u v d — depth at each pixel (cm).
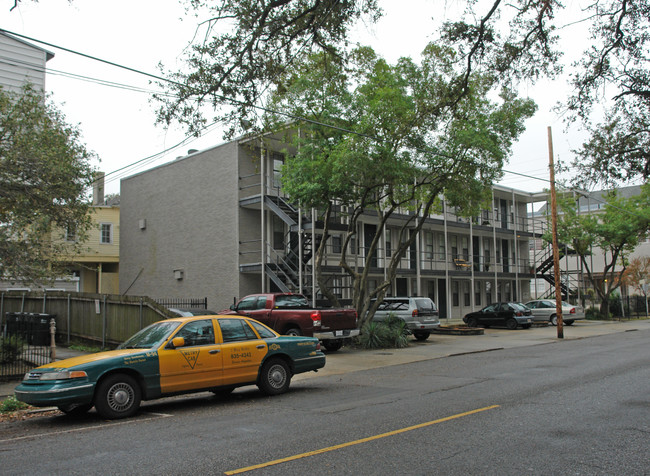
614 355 1568
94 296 1827
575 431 688
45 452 656
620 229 3525
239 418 825
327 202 1908
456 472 535
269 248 2547
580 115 1207
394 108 1677
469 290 3691
